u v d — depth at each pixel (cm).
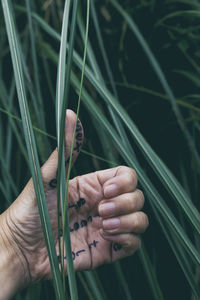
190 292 52
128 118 37
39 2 54
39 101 47
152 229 50
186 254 46
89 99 40
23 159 53
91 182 37
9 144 48
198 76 53
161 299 40
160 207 33
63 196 27
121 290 49
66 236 26
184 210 32
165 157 55
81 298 52
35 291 46
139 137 35
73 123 33
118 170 36
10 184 47
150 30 54
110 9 55
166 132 54
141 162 52
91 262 38
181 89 55
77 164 52
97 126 49
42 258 37
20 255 36
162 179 33
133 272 52
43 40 55
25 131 28
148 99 54
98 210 36
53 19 54
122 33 54
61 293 25
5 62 55
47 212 27
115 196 34
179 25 55
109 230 34
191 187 53
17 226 36
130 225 34
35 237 36
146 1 55
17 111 52
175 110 46
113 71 55
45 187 34
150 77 55
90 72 40
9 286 36
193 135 51
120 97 55
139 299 52
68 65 26
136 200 34
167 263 53
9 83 55
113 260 38
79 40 53
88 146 52
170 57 55
